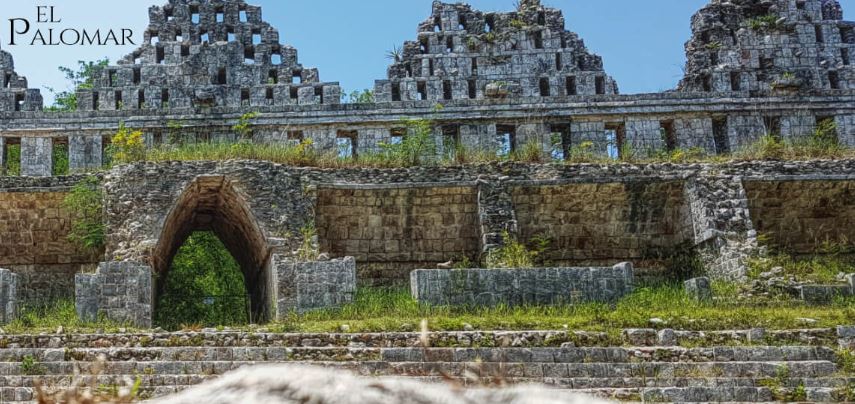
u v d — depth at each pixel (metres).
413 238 33.41
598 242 33.75
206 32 55.41
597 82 52.19
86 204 32.38
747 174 33.19
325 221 32.97
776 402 18.56
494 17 53.34
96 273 25.92
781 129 46.75
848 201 33.62
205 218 36.03
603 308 25.03
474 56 52.56
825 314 23.89
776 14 53.81
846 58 53.69
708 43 52.94
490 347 21.34
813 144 36.06
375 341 21.80
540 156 35.62
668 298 26.83
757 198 33.38
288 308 27.84
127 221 30.44
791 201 33.50
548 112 46.19
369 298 27.22
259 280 33.47
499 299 25.84
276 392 3.77
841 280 28.20
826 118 47.25
